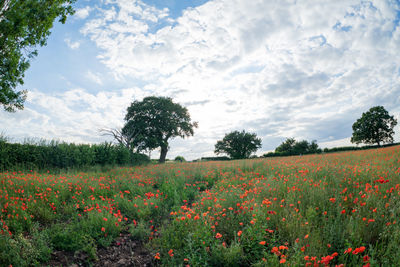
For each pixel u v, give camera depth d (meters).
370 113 47.06
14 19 11.12
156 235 4.39
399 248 2.61
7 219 4.45
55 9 12.71
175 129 35.62
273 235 3.52
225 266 3.01
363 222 3.36
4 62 11.87
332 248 3.01
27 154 12.51
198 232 3.58
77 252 3.71
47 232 4.23
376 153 16.88
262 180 7.79
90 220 4.74
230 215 4.34
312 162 13.16
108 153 18.08
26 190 6.45
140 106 34.25
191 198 7.29
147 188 8.04
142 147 33.69
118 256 3.70
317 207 4.24
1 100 12.42
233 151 50.75
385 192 4.70
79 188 7.21
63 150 14.17
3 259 3.19
